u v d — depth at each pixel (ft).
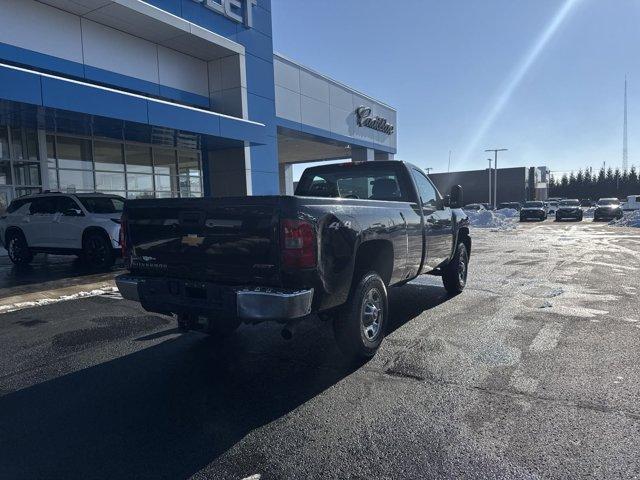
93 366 15.81
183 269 14.34
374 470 9.40
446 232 22.88
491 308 22.25
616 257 41.22
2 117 42.68
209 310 13.25
